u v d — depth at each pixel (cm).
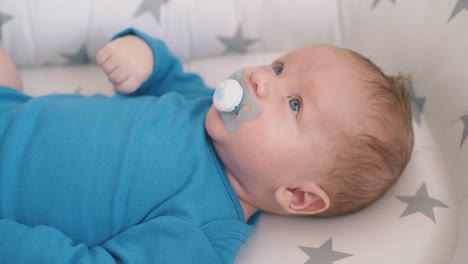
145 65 92
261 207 87
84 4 100
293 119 77
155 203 78
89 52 107
